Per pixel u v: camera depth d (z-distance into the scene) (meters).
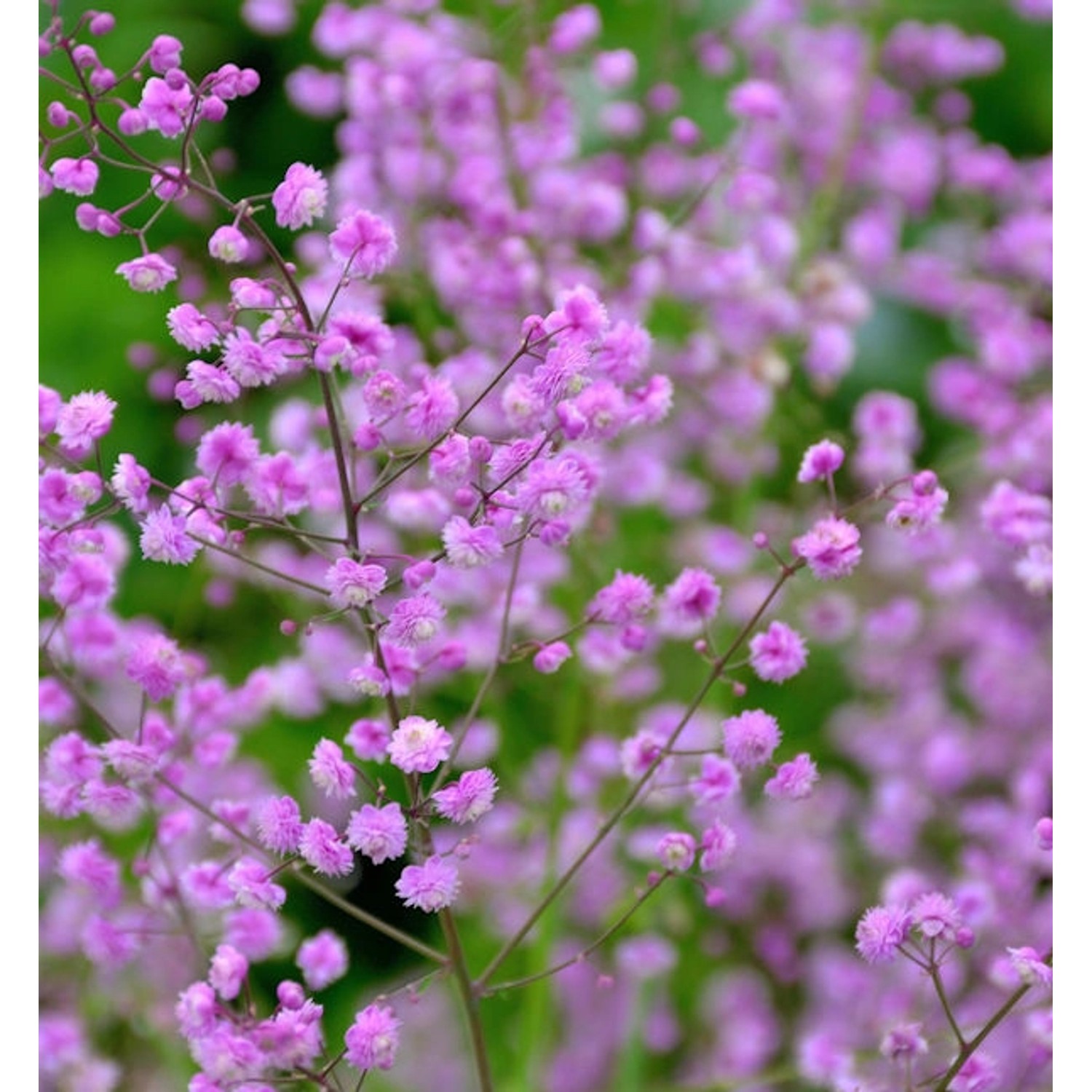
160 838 1.33
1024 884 1.45
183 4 1.76
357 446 1.27
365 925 1.54
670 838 1.28
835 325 1.52
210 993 1.25
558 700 1.48
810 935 1.58
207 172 1.26
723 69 1.53
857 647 1.57
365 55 1.49
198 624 1.48
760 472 1.53
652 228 1.46
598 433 1.28
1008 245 1.53
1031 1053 1.36
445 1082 1.50
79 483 1.26
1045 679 1.52
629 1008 1.50
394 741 1.25
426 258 1.45
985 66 1.60
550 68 1.48
